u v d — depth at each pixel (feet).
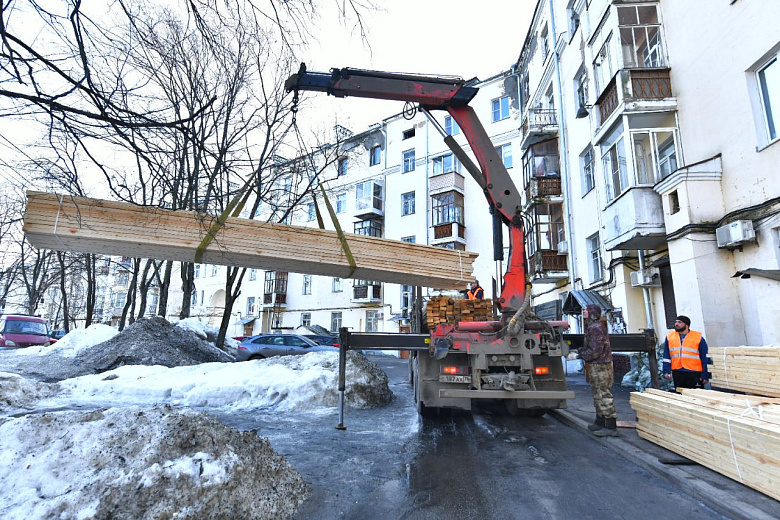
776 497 10.46
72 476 9.32
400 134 95.55
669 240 28.96
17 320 57.67
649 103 31.32
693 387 18.72
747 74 25.32
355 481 12.78
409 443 17.20
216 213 16.49
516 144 77.92
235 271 51.93
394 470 13.84
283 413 23.62
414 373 26.61
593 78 40.11
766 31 23.91
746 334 25.16
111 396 26.61
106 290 156.87
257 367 30.25
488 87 83.05
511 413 22.90
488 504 11.11
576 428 19.88
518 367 18.93
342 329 20.30
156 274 61.16
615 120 33.50
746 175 25.23
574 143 51.65
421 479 13.00
